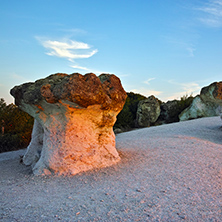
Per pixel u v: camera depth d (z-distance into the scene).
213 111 18.41
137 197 4.36
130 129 20.67
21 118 14.60
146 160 6.68
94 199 4.34
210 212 3.78
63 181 5.44
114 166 6.31
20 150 11.98
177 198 4.29
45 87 5.68
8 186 5.38
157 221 3.51
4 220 3.69
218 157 6.80
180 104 22.09
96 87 5.77
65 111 5.94
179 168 5.91
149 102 21.19
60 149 6.02
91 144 6.36
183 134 11.02
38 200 4.43
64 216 3.74
